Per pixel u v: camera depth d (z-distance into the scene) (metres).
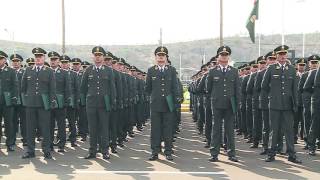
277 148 11.16
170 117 10.55
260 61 12.80
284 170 9.18
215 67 10.52
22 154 11.28
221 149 12.15
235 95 10.37
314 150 11.26
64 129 11.84
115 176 8.51
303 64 13.17
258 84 11.30
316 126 11.19
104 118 10.60
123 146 12.83
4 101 11.67
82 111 13.80
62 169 9.20
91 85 10.62
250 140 13.88
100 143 10.91
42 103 10.52
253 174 8.75
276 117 10.16
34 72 10.57
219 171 9.05
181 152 11.75
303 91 12.25
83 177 8.40
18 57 13.48
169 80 10.60
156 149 10.50
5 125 11.88
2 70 11.73
